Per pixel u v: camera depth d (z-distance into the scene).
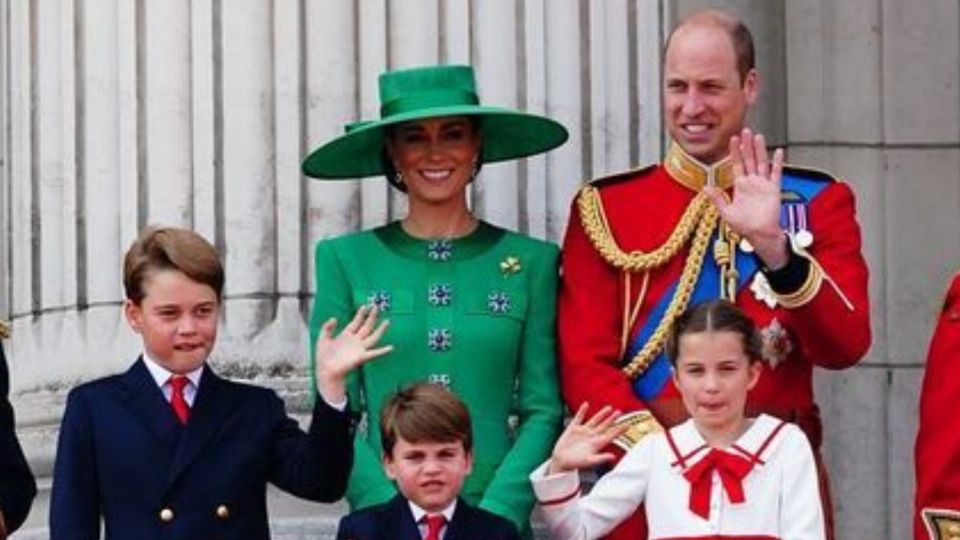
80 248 38.28
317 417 31.20
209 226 37.00
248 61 37.00
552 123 34.72
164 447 31.80
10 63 40.91
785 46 43.03
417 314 34.16
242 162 36.91
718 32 33.81
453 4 37.19
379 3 37.03
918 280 42.91
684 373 32.06
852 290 33.22
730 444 32.16
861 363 42.66
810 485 32.00
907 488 42.75
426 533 31.97
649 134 37.84
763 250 32.41
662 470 32.25
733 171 33.03
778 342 33.38
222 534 31.72
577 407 33.69
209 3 37.19
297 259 36.81
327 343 31.28
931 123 43.03
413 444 31.77
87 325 38.12
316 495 31.55
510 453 33.75
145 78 37.53
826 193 33.84
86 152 38.19
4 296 42.06
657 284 34.00
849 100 42.97
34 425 38.38
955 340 32.66
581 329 34.00
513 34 37.28
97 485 31.89
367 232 34.78
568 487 32.28
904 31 42.97
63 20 38.66
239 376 36.56
